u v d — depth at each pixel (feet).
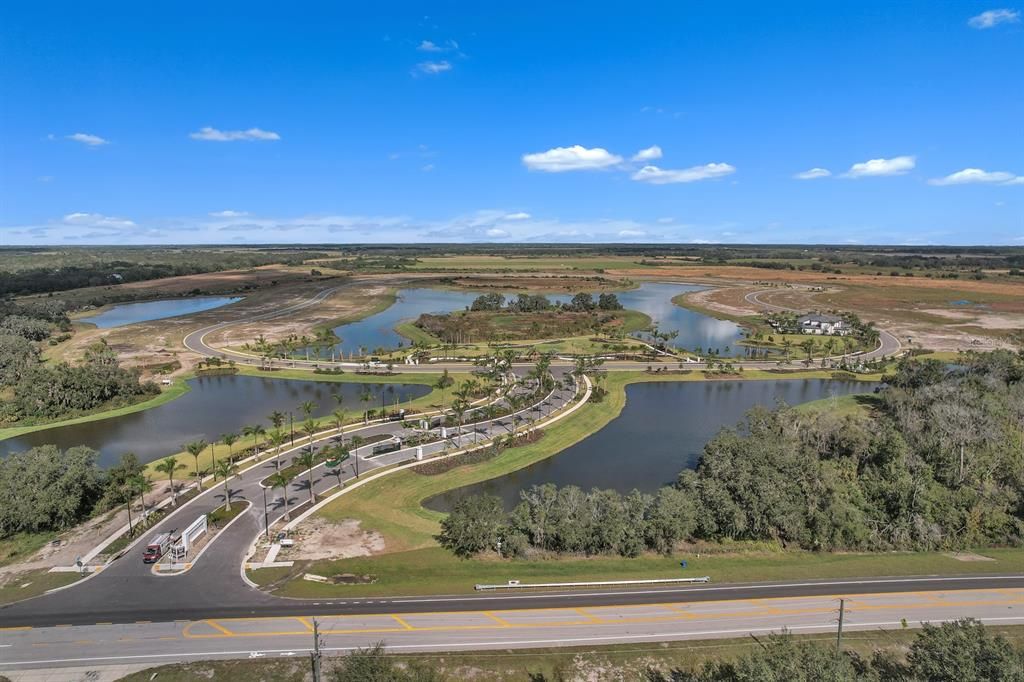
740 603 255.09
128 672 211.00
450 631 234.58
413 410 532.32
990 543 309.22
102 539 304.91
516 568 281.54
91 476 333.01
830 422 412.36
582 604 253.24
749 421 441.27
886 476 339.16
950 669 176.96
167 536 297.94
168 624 237.86
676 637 232.53
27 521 300.61
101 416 534.37
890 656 221.05
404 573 276.00
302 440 456.04
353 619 241.35
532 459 432.66
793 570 281.33
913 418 415.64
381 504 352.08
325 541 305.12
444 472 402.72
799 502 312.29
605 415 537.24
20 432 494.18
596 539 294.25
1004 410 425.28
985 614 248.11
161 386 627.87
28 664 215.10
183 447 457.68
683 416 548.72
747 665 179.42
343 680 188.85
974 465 348.79
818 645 200.54
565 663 217.36
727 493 316.19
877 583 271.49
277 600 254.27
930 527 306.14
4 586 264.11
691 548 302.04
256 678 207.21
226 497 352.28
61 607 248.73
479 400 564.71
